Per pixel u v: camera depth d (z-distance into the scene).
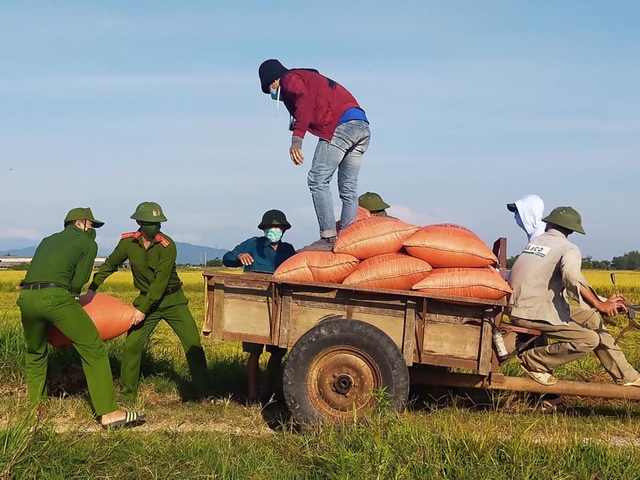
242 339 6.28
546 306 6.49
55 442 5.18
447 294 5.91
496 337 6.05
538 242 6.66
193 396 7.79
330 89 6.85
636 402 7.43
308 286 6.16
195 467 5.06
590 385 6.54
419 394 7.62
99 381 6.29
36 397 6.72
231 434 6.02
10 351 8.09
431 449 5.11
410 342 5.97
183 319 7.57
